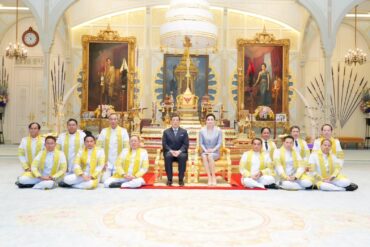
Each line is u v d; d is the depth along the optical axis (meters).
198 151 8.14
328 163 7.14
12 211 5.07
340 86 17.55
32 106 17.06
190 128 9.80
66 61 16.14
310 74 16.53
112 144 7.77
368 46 17.52
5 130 17.08
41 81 17.08
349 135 17.59
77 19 16.23
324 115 12.48
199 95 16.20
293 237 4.01
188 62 10.08
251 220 4.68
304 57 16.42
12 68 17.06
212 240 3.86
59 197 6.07
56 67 16.38
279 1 16.45
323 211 5.25
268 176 7.16
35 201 5.73
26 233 4.07
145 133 10.16
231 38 16.58
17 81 17.11
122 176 7.15
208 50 16.28
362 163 11.88
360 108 17.56
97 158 7.12
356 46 17.56
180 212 5.07
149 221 4.58
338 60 17.56
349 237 4.04
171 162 7.54
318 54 16.42
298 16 16.50
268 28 16.73
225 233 4.11
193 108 10.16
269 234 4.10
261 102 16.25
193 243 3.77
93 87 16.16
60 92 16.02
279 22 16.61
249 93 16.23
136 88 16.22
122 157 7.27
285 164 7.26
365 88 17.53
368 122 17.48
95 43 16.17
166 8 16.47
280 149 7.36
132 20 16.50
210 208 5.33
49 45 12.26
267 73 16.28
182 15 9.06
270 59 16.34
